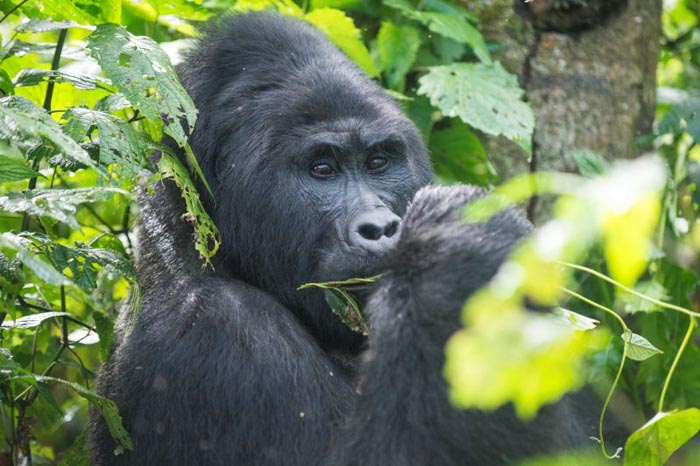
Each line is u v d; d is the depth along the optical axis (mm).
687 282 10188
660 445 5207
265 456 6898
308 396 6992
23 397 8250
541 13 10977
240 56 7922
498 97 10016
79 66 10734
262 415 6926
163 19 10188
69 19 8203
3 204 6348
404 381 5984
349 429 6309
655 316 9930
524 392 3041
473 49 10344
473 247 6109
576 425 7410
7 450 8805
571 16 11023
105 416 6805
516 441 5961
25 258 5281
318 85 7645
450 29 10312
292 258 7559
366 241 7176
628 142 11172
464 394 3004
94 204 10438
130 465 7297
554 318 6023
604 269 10055
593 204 3035
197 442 7012
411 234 6477
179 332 7176
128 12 10281
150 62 6941
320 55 7930
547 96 10859
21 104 6492
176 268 7590
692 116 10711
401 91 10477
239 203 7602
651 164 2996
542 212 10531
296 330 7359
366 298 7195
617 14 11211
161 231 7785
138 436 7215
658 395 9820
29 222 7797
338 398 7145
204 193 7762
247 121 7637
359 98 7656
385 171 7664
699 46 13320
